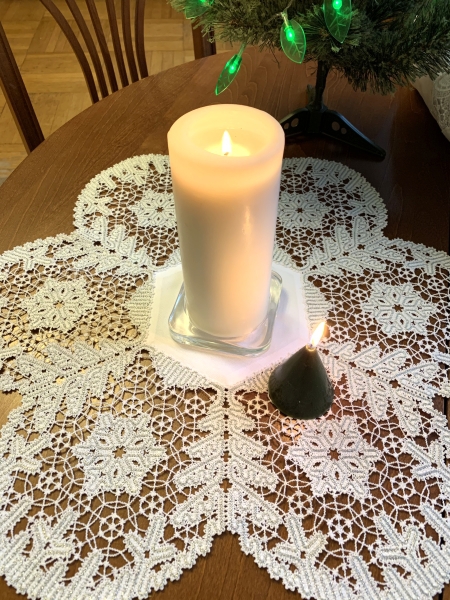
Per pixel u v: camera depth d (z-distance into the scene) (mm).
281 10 417
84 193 513
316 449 334
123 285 439
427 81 587
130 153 557
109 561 290
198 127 318
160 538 297
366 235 478
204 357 387
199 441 338
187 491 317
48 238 469
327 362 383
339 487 317
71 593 278
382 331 403
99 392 364
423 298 426
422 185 526
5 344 392
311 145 575
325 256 461
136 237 478
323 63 504
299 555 291
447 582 282
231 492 315
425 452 334
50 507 310
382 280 441
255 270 341
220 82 389
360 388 367
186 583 283
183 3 445
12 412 351
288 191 521
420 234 479
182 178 286
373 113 611
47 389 365
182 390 368
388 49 418
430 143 573
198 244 320
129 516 306
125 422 347
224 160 274
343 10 341
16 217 488
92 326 407
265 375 377
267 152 282
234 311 367
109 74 745
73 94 1544
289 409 346
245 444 337
